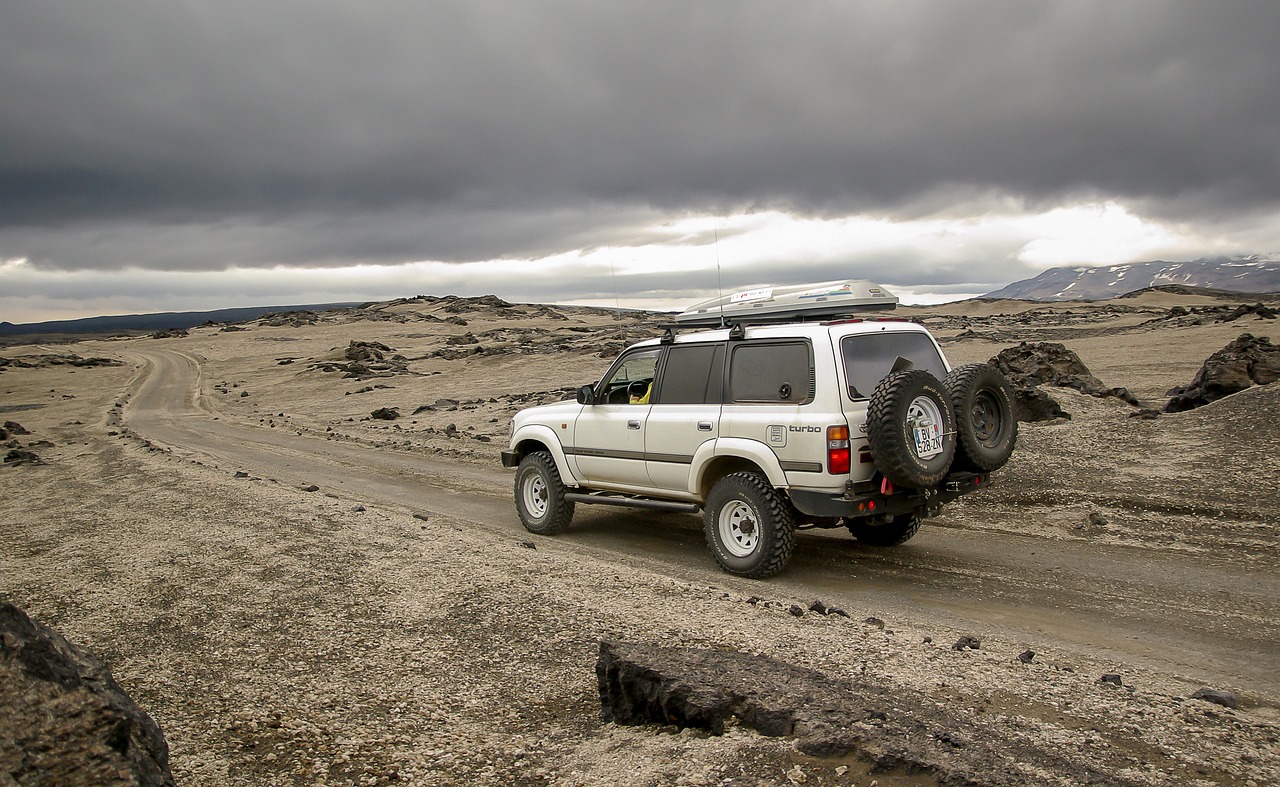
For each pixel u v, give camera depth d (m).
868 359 7.24
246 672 5.07
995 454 7.36
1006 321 85.38
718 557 7.62
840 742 3.43
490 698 4.59
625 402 8.86
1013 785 3.12
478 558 7.44
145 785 2.78
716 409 7.78
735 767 3.45
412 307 175.25
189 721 4.41
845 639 5.28
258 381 54.69
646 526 9.87
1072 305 136.00
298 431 23.89
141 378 65.00
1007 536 8.72
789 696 3.80
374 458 17.05
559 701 4.52
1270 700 4.64
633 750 3.78
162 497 11.41
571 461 9.23
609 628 5.53
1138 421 11.81
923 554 8.17
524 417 9.95
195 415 34.59
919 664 4.79
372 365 56.34
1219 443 10.30
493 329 117.94
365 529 8.77
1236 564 7.31
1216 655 5.39
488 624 5.71
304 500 10.62
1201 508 8.77
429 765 3.86
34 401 48.72
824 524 7.70
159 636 5.78
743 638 5.27
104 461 17.05
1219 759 3.55
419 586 6.62
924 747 3.38
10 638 2.93
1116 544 8.16
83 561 8.00
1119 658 5.35
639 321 133.75
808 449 6.98
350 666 5.10
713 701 3.78
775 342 7.41
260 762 3.93
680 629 5.46
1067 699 4.24
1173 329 48.81
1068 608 6.43
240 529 8.98
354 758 3.95
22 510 11.57
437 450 17.69
